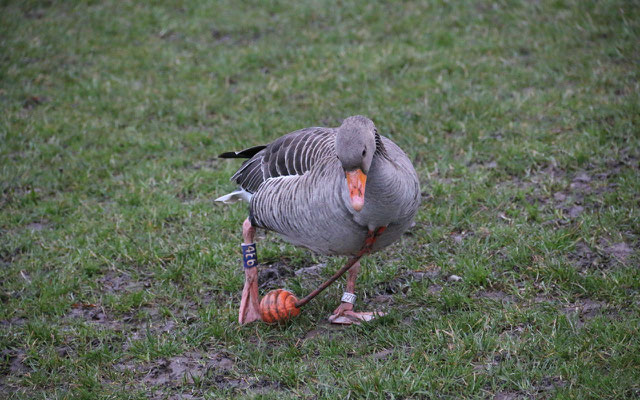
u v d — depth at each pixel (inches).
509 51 661.3
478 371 292.2
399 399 282.5
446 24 732.0
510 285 355.9
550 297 346.0
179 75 685.9
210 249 418.6
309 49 712.4
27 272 412.8
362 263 393.4
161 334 350.3
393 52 682.8
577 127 519.5
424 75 635.5
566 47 653.3
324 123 572.1
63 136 579.2
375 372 292.5
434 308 344.5
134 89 660.1
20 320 368.8
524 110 553.0
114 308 374.9
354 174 271.7
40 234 449.7
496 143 512.1
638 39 641.6
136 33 781.9
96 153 550.0
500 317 327.9
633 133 492.1
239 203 473.1
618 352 291.3
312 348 321.7
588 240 387.5
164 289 387.9
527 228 406.0
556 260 370.0
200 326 349.4
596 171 461.7
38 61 721.6
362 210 285.7
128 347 338.6
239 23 787.4
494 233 404.2
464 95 588.7
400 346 318.0
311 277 391.5
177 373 319.0
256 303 349.4
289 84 646.5
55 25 799.1
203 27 786.8
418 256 396.5
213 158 541.3
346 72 660.1
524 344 303.6
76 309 377.4
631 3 703.7
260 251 417.1
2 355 340.8
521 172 475.8
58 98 648.4
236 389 300.5
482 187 460.4
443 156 502.3
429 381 283.9
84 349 339.3
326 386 290.5
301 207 304.8
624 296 333.1
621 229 396.8
